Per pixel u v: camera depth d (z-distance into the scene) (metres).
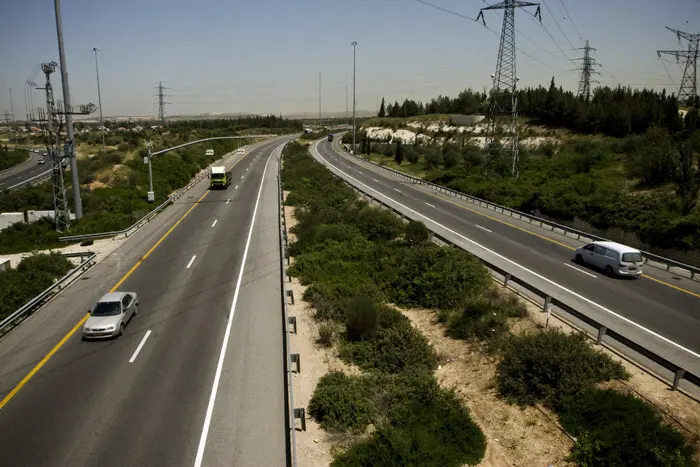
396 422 13.97
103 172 63.69
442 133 122.38
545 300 20.41
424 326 21.77
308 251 32.31
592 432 12.58
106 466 11.69
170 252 32.59
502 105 80.06
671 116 72.25
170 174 69.38
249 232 38.59
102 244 35.25
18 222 40.06
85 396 14.84
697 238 35.94
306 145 130.50
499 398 15.30
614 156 66.56
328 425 13.79
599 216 44.72
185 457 12.11
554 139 94.62
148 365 16.92
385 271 27.88
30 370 16.56
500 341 18.16
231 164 92.44
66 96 39.00
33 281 24.27
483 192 58.03
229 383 15.75
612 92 103.44
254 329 20.19
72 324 20.69
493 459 12.54
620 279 25.92
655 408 13.32
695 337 18.39
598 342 17.17
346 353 18.45
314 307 23.17
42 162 98.19
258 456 12.27
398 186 65.25
